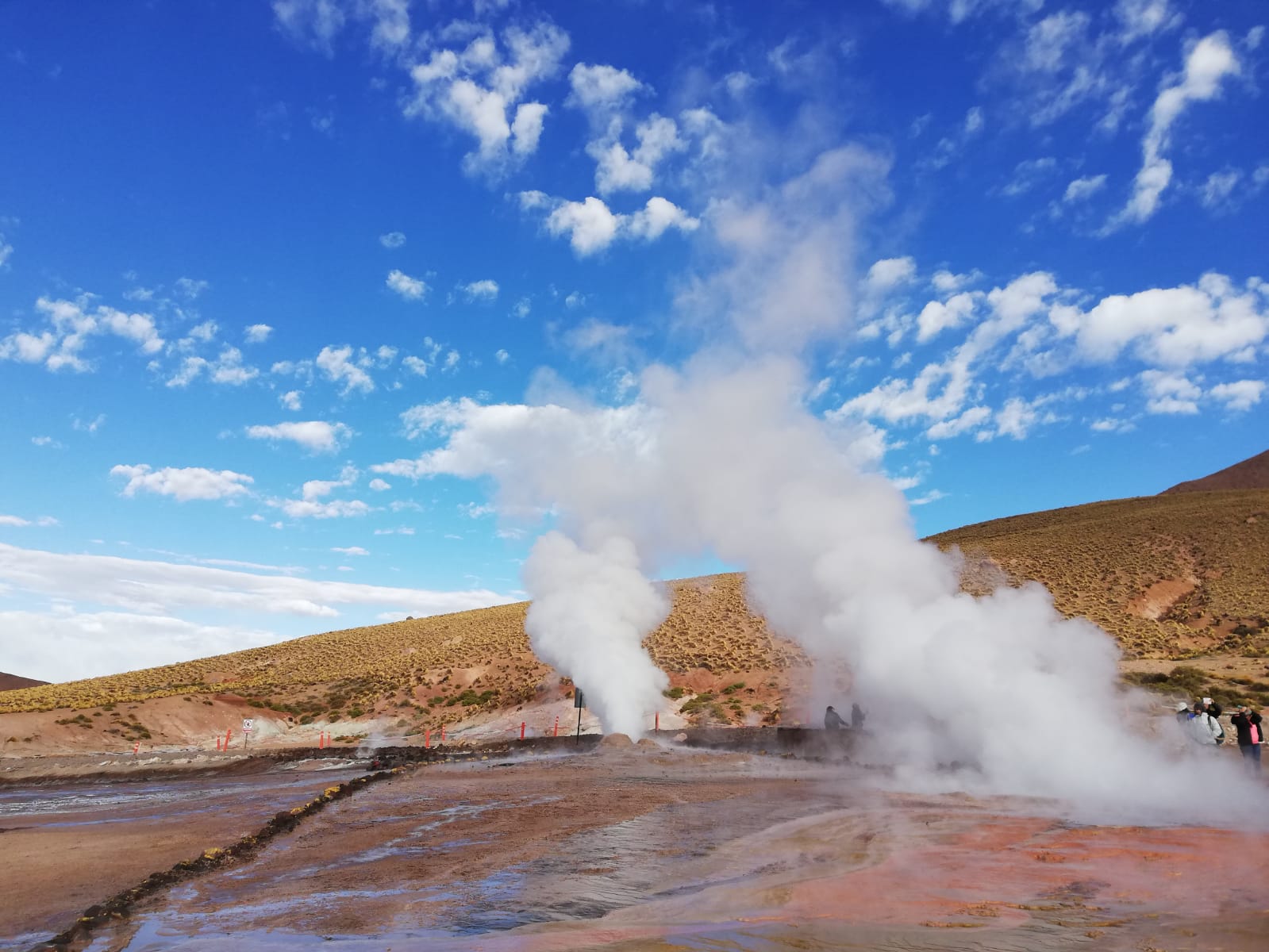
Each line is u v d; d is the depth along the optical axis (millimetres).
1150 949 4906
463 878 8844
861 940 5406
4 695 69625
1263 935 5176
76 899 9195
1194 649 42750
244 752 35844
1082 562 69000
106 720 43438
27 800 22531
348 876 9438
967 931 5551
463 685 54219
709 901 7039
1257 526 67875
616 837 10961
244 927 7238
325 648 81625
